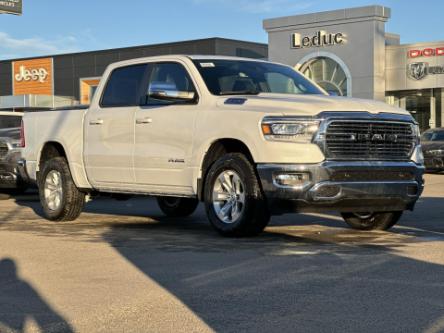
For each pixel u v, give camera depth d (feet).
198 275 19.26
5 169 44.52
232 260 21.35
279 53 115.75
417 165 26.22
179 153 27.14
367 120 24.71
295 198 23.90
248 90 27.68
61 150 33.78
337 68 110.83
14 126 50.62
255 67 29.48
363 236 26.68
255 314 15.25
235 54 141.79
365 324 14.37
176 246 24.39
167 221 33.37
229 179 25.71
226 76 27.89
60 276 19.52
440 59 106.22
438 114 109.19
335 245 24.25
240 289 17.54
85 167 31.35
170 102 27.94
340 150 24.31
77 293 17.48
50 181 33.17
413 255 21.89
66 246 24.64
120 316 15.35
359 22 108.17
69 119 32.24
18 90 168.04
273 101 25.26
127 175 29.32
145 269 20.25
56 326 14.74
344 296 16.65
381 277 18.62
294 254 22.29
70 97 152.76
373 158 24.95
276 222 31.50
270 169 24.14
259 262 20.94
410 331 13.84
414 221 31.78
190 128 26.73
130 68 30.32
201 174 26.55
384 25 109.19
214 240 25.77
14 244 25.17
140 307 16.05
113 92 30.71
